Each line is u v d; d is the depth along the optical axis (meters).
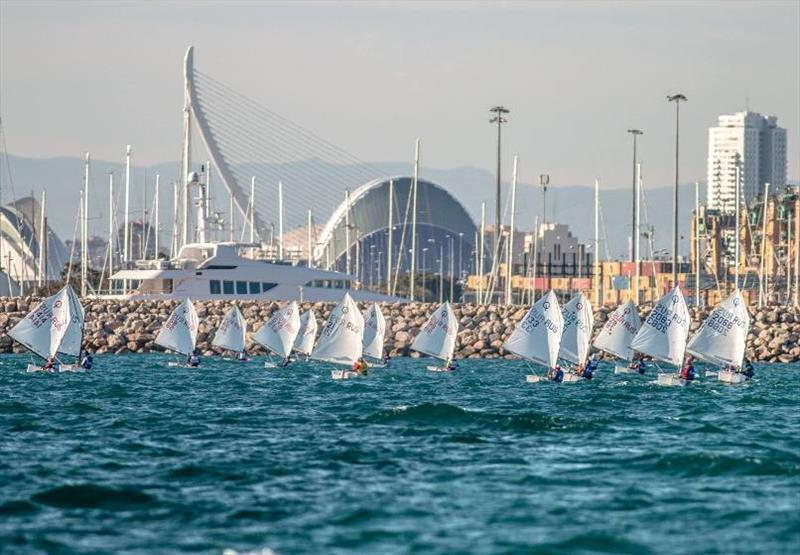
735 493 102.12
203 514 93.75
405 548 84.19
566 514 94.00
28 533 88.19
